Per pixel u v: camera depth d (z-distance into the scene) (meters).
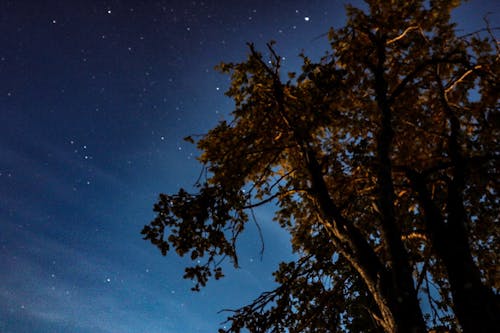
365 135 8.53
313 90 7.48
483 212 7.87
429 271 8.20
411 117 8.41
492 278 8.09
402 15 7.97
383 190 6.32
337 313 8.42
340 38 8.09
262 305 8.17
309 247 9.20
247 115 8.20
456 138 7.17
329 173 8.72
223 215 7.96
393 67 8.48
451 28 7.94
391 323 5.41
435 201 7.84
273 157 8.72
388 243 5.88
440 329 6.61
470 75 7.87
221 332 7.84
